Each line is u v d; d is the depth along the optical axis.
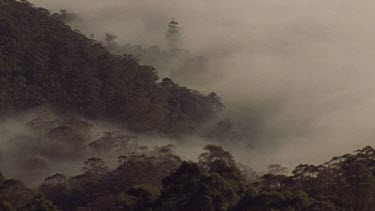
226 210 56.00
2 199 61.16
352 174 62.22
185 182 60.00
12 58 100.31
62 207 72.25
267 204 54.31
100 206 65.31
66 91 99.50
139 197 61.16
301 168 66.25
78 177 74.94
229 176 63.84
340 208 58.03
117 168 75.75
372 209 60.34
